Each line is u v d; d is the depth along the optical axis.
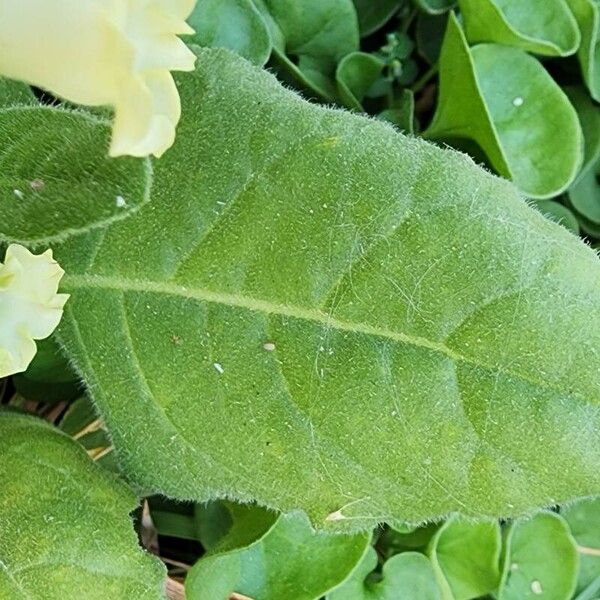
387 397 0.14
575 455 0.13
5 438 0.15
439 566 0.19
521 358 0.13
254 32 0.17
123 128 0.09
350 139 0.14
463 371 0.13
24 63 0.09
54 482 0.14
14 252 0.12
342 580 0.17
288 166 0.14
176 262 0.14
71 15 0.09
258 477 0.14
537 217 0.14
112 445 0.15
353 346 0.14
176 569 0.19
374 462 0.14
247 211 0.14
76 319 0.15
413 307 0.13
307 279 0.14
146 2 0.09
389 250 0.13
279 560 0.18
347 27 0.18
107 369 0.15
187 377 0.14
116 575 0.14
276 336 0.14
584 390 0.13
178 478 0.14
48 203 0.13
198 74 0.14
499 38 0.18
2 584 0.14
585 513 0.21
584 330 0.13
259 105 0.14
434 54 0.20
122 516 0.14
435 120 0.19
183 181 0.14
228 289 0.14
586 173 0.20
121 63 0.09
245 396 0.14
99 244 0.15
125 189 0.13
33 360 0.17
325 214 0.14
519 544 0.20
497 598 0.19
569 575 0.20
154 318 0.14
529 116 0.18
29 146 0.13
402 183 0.13
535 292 0.13
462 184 0.13
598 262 0.13
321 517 0.14
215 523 0.18
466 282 0.13
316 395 0.14
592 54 0.19
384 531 0.19
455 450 0.13
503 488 0.13
